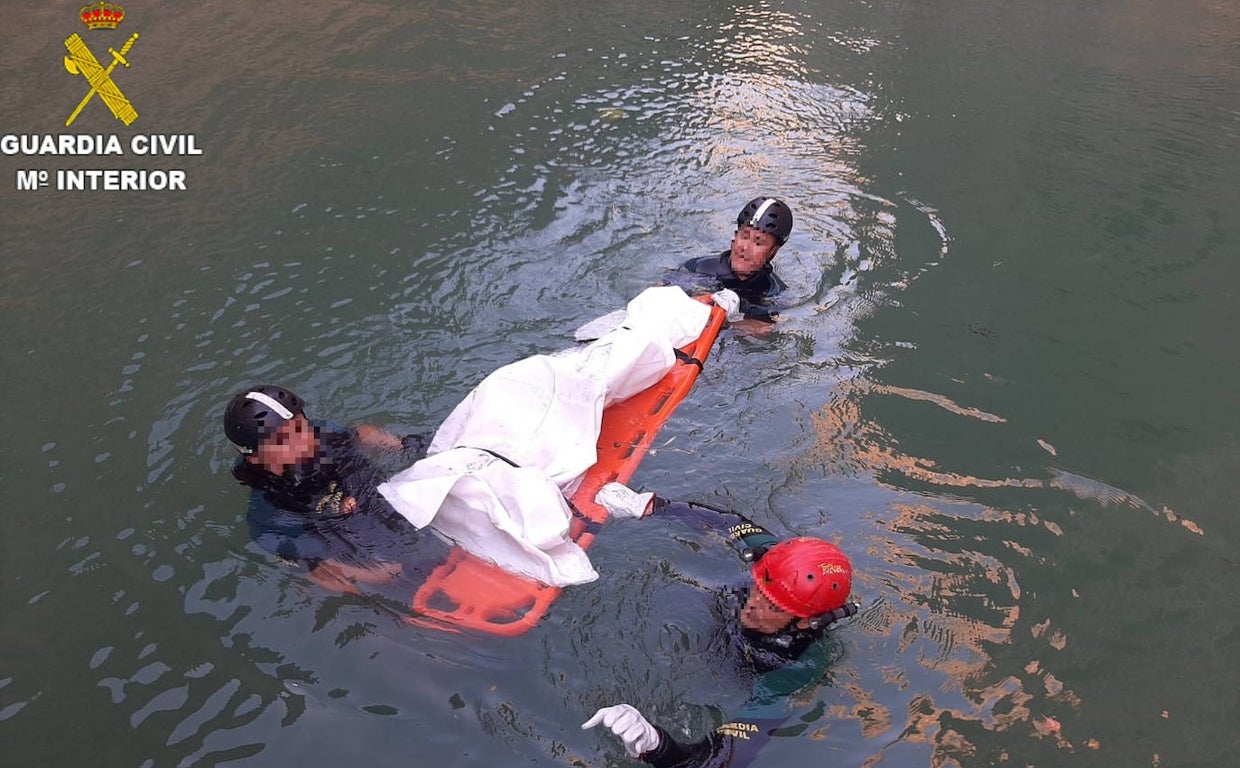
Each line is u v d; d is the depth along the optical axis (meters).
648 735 2.90
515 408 4.14
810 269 5.93
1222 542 3.96
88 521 3.89
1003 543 3.91
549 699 3.19
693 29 9.78
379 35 9.02
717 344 5.14
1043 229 6.48
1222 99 8.69
